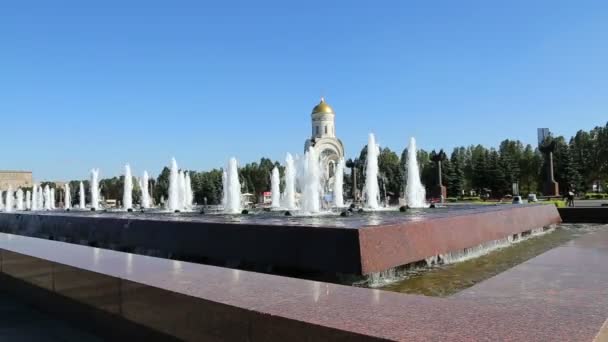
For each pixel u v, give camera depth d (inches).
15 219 808.3
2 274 329.4
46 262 263.4
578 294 171.9
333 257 303.9
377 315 134.7
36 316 261.7
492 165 2568.9
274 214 666.8
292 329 132.7
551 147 1724.9
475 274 335.6
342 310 140.7
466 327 122.2
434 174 2691.9
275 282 183.8
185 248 413.7
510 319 128.7
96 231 550.0
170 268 219.3
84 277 225.5
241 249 362.3
